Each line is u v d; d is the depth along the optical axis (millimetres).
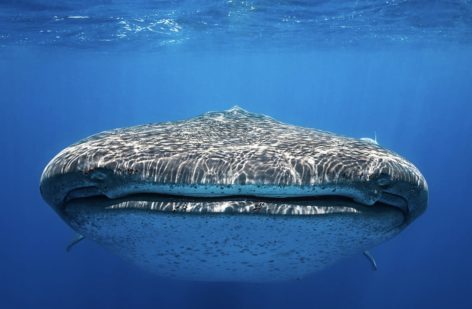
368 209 3041
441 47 31156
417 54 35781
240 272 3559
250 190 2738
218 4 16609
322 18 19391
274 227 2828
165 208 2760
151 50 31938
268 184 2725
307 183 2773
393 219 3254
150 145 3201
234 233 2865
